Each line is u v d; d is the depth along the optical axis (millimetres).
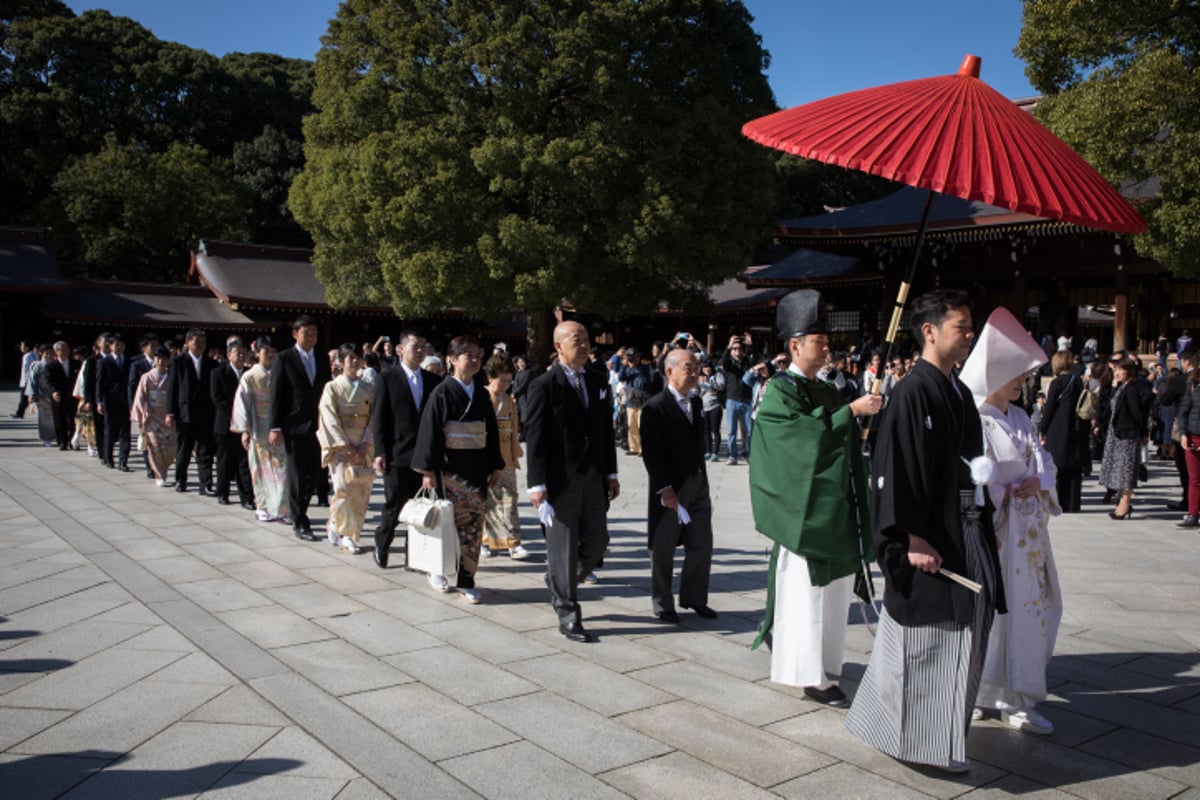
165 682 3953
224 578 5844
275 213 43375
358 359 6730
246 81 44594
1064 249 21750
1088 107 11656
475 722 3545
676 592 5734
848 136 3039
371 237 21359
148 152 41719
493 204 20766
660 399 5031
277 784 3002
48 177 38562
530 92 20250
